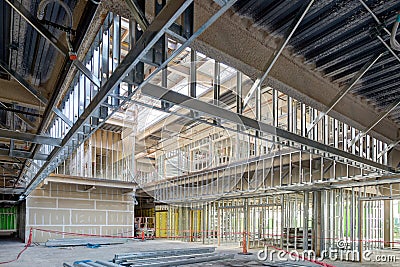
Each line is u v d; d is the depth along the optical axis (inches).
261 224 536.7
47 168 247.8
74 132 142.7
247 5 100.6
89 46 108.5
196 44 99.8
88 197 530.0
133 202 571.8
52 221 494.9
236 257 363.6
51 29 120.3
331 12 100.1
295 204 500.7
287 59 124.6
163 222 705.0
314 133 189.2
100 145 498.6
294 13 102.5
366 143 230.1
